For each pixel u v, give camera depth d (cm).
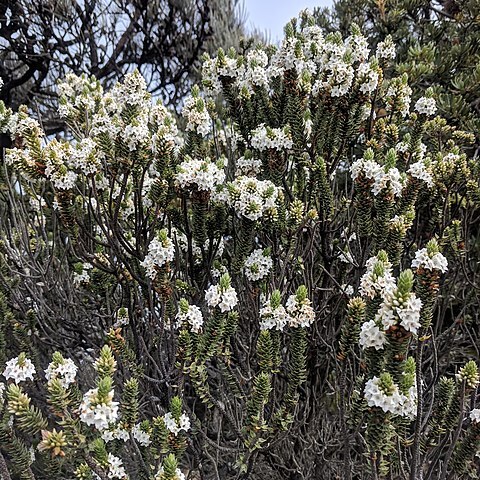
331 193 292
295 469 298
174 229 320
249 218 254
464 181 333
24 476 213
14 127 285
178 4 852
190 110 309
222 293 218
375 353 180
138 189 282
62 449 183
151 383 292
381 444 177
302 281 323
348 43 282
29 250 321
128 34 870
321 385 340
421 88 518
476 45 545
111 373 188
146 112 309
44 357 366
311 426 299
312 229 279
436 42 589
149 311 285
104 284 330
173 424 204
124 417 205
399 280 161
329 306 339
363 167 245
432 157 378
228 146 364
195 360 228
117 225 284
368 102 304
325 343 287
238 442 265
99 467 180
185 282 291
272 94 333
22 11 755
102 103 349
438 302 366
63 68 832
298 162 303
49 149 254
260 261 257
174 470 175
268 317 221
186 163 262
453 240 330
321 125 294
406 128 470
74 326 341
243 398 262
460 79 506
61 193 256
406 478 205
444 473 214
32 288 333
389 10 593
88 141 271
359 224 259
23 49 758
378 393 164
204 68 338
